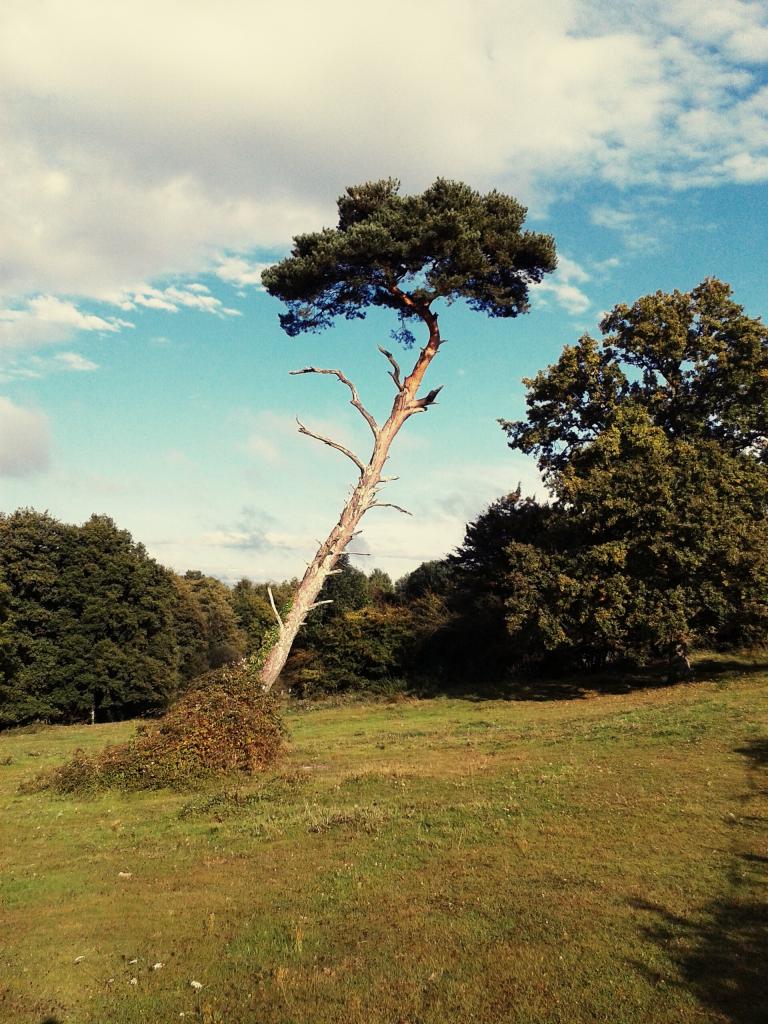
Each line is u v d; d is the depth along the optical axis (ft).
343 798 42.78
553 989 18.52
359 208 71.26
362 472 71.67
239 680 59.31
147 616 165.68
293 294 68.49
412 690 128.67
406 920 23.45
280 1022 17.81
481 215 67.26
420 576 246.27
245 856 32.17
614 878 25.94
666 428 105.50
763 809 32.94
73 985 20.51
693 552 85.92
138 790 49.90
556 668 125.39
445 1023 17.29
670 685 92.73
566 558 94.79
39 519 155.63
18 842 36.73
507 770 46.78
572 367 107.55
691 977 18.66
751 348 97.40
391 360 72.74
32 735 112.98
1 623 140.15
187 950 22.50
